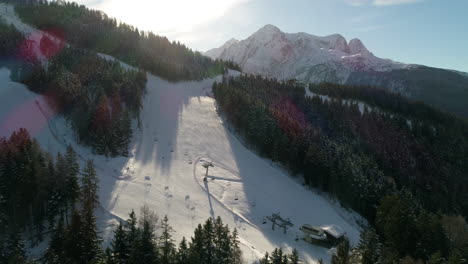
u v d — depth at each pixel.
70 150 60.53
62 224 46.53
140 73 140.25
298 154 92.12
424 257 57.84
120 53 175.75
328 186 86.12
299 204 80.81
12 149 59.09
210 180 84.38
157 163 88.50
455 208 94.88
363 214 79.31
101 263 40.50
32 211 53.25
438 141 130.25
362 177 81.31
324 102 150.25
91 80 114.06
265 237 64.81
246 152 104.31
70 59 131.12
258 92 147.38
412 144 123.06
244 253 54.16
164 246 46.00
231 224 67.00
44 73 110.44
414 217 64.81
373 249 54.41
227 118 124.75
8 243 44.91
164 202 68.94
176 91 154.00
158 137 105.75
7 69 122.38
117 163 82.88
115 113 95.69
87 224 45.62
